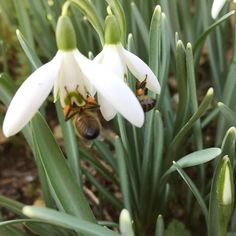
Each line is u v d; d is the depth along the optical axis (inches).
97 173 9.3
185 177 6.1
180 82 6.8
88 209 5.5
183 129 6.6
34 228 6.2
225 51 8.9
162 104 7.7
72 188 5.5
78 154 6.8
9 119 4.4
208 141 8.9
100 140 7.7
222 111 6.4
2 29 11.4
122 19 5.5
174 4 8.5
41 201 9.1
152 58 6.4
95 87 4.5
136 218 7.7
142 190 7.4
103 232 5.0
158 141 6.7
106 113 5.1
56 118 10.7
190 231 8.1
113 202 7.6
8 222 5.6
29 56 6.7
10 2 10.5
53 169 5.4
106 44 5.0
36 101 4.4
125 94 4.4
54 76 4.6
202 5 8.4
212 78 9.7
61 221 4.7
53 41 9.2
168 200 8.0
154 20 6.2
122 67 4.9
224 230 5.9
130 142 7.3
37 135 5.3
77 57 4.7
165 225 8.2
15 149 10.4
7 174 9.9
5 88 6.9
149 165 7.2
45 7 9.1
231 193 5.4
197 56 8.5
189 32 9.0
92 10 5.3
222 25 8.6
